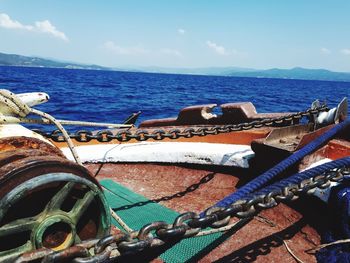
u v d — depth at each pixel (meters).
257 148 3.23
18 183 1.39
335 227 2.40
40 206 1.54
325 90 83.44
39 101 2.08
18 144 1.70
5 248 1.49
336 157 3.15
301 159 2.83
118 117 18.11
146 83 72.12
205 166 3.72
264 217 2.81
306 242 2.47
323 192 2.54
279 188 1.97
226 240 2.51
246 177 3.44
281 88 84.19
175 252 2.37
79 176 1.59
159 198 3.33
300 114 3.88
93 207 1.73
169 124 5.34
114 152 4.05
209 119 4.87
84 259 1.31
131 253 1.45
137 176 3.85
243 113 4.49
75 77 82.06
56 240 1.53
